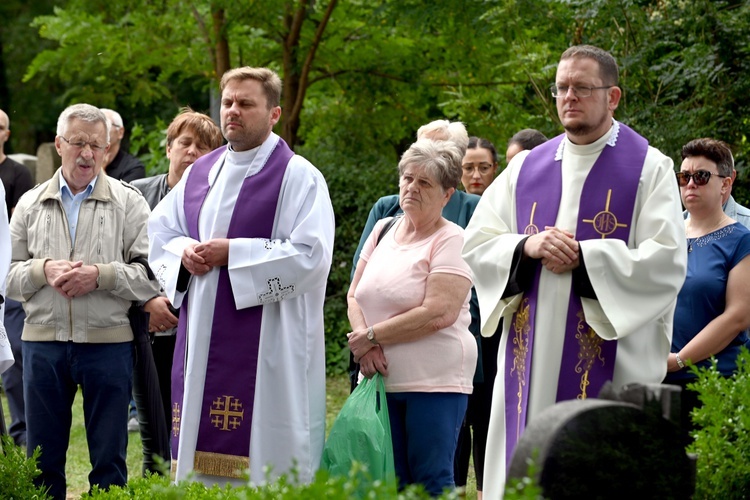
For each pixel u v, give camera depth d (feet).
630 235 30.32
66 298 38.60
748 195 60.70
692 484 22.52
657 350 30.73
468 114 79.87
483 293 31.27
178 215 37.70
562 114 30.86
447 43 82.89
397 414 35.22
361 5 84.74
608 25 64.03
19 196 59.82
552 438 21.18
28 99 168.45
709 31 61.11
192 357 35.63
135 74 97.09
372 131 90.84
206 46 87.40
